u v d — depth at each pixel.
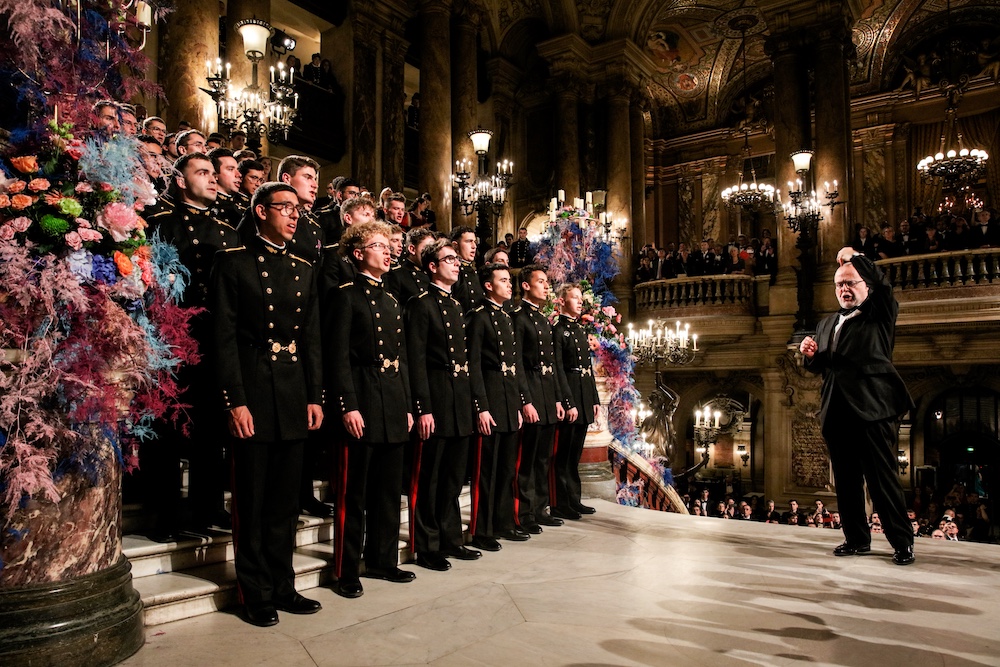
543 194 22.58
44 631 2.73
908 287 15.95
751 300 18.77
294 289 3.85
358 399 4.27
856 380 5.12
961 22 21.75
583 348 6.95
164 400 3.55
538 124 23.03
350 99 16.36
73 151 2.95
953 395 19.53
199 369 4.11
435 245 5.09
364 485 4.23
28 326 2.77
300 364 3.87
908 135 22.75
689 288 19.17
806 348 5.40
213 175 4.34
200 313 4.13
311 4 15.82
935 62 21.91
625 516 6.95
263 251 3.82
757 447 23.47
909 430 19.89
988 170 21.44
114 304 3.01
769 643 3.39
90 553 2.94
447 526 5.05
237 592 3.78
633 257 21.17
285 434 3.70
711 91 26.19
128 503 4.32
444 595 4.11
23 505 2.77
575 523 6.55
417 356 4.79
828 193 16.39
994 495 18.95
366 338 4.34
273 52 15.27
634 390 9.30
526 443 6.09
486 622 3.63
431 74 16.19
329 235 5.59
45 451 2.79
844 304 5.31
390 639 3.36
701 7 21.97
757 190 22.77
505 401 5.53
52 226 2.83
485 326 5.48
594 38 20.97
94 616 2.88
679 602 4.03
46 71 2.94
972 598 4.17
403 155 17.55
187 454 4.27
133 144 3.21
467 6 17.62
